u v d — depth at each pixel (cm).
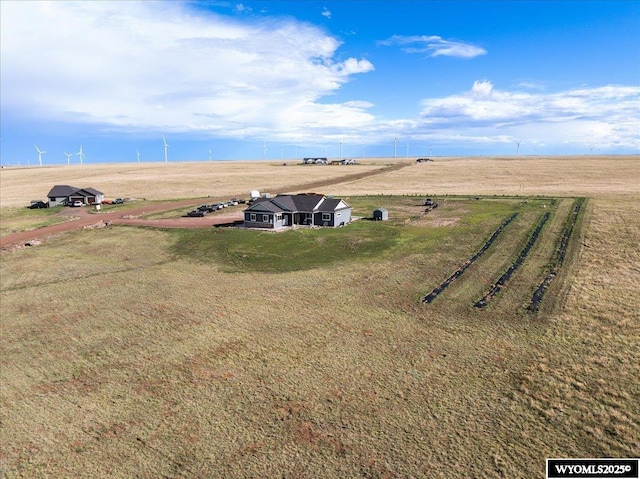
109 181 13412
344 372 2519
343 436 1986
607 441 1883
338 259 4753
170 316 3391
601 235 5059
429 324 3097
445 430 1995
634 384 2269
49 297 3853
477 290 3675
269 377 2495
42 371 2641
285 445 1941
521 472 1730
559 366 2472
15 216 8031
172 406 2258
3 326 3288
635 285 3575
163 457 1894
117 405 2280
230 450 1922
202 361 2700
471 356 2633
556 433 1945
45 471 1833
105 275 4444
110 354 2823
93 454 1927
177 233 6081
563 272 3959
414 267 4353
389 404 2205
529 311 3203
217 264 4728
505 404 2162
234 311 3450
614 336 2769
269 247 5256
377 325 3114
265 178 13950
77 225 6988
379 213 6712
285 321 3231
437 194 9225
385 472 1762
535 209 6769
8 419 2184
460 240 5244
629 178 11350
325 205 6391
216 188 11581
